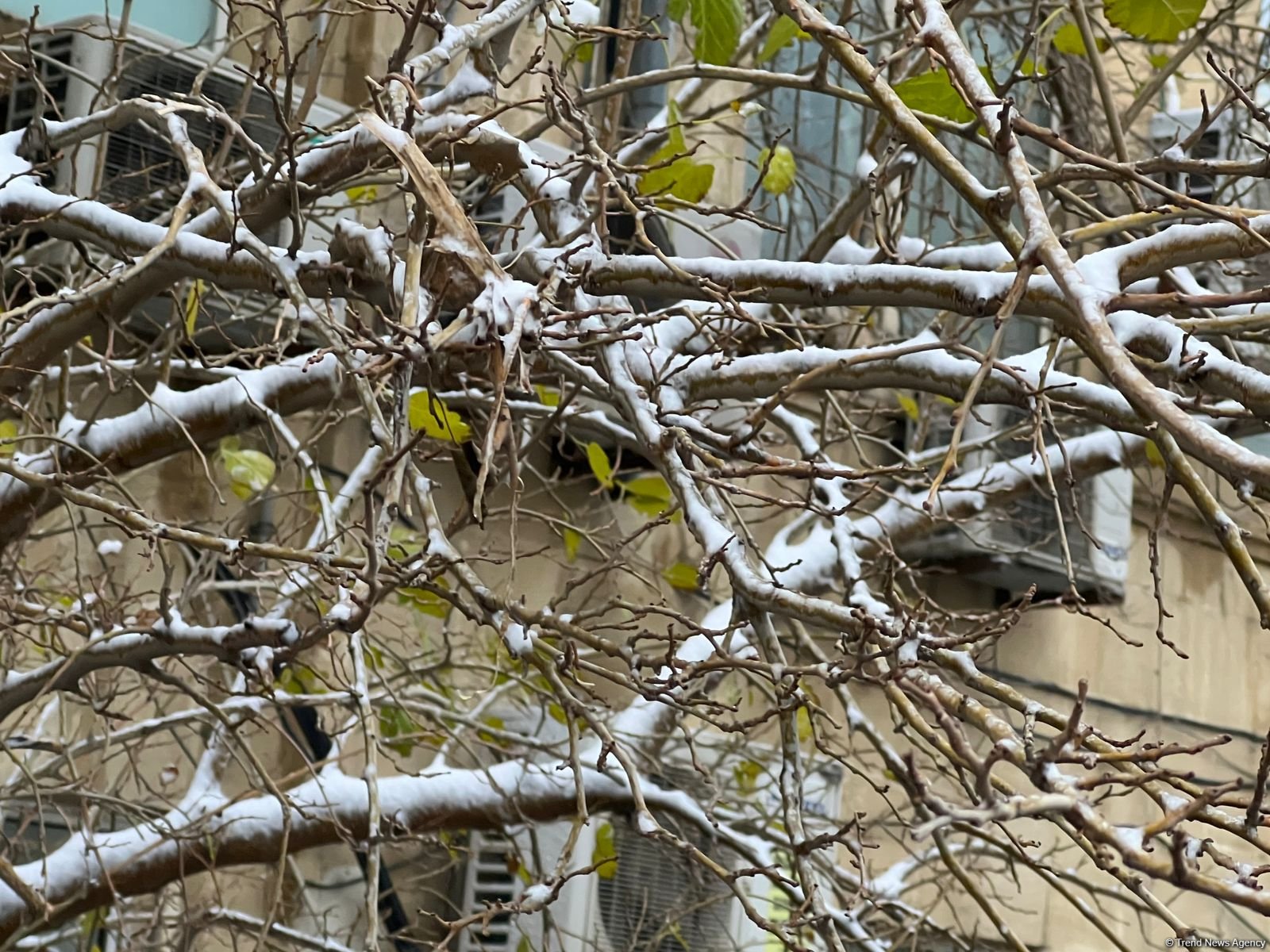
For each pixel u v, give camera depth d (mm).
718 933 8594
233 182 4465
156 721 5609
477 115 4051
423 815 5566
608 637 8742
